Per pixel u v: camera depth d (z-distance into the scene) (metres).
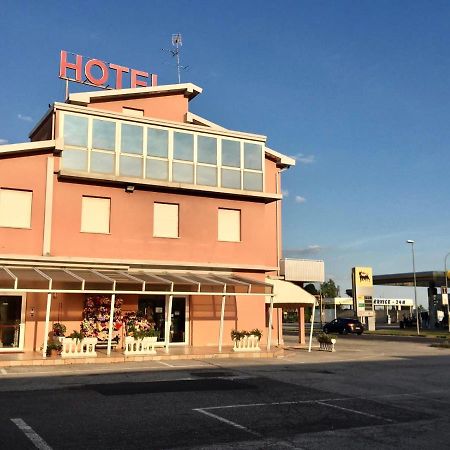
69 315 20.28
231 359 19.59
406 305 88.31
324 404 10.88
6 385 12.65
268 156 27.64
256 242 24.48
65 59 25.30
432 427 8.86
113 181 21.42
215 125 26.66
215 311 23.27
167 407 10.15
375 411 10.25
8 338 19.20
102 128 21.73
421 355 24.00
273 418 9.38
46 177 20.44
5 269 18.50
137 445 7.38
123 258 21.48
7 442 7.39
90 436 7.82
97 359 17.48
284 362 19.19
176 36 27.28
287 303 24.38
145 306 22.14
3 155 19.81
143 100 25.64
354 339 38.53
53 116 21.33
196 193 23.34
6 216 19.70
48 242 20.09
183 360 18.78
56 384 12.84
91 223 21.31
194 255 22.97
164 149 22.86
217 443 7.57
